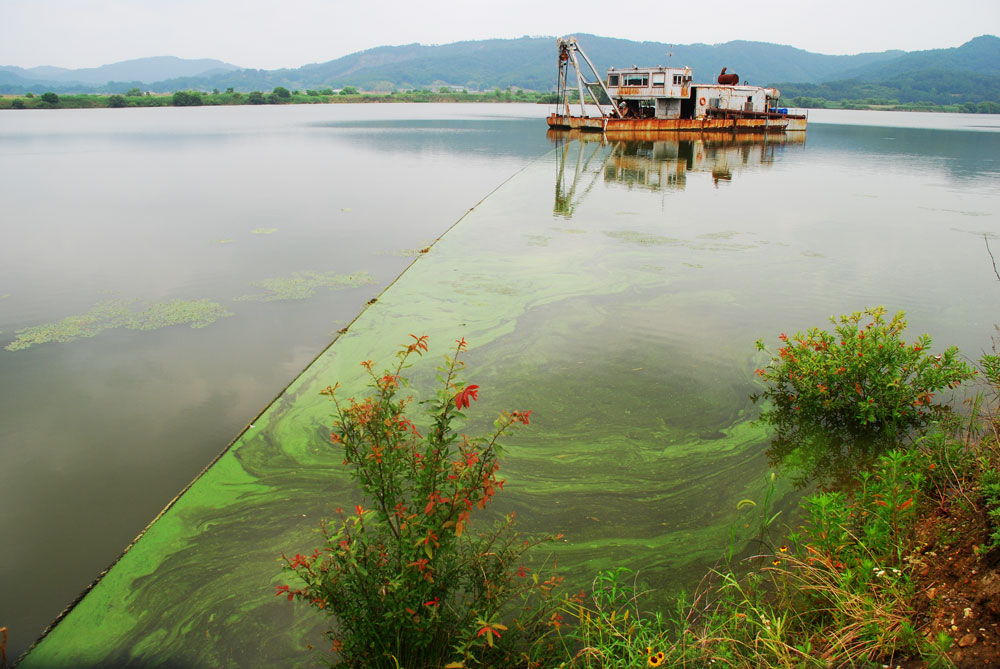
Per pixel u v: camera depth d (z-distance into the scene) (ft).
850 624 7.32
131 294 21.17
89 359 16.19
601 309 19.17
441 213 34.96
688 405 13.60
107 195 41.06
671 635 7.83
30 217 33.94
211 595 8.55
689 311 18.99
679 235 29.19
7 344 17.11
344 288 21.71
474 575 7.57
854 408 12.80
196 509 10.30
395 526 7.80
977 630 6.64
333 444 12.11
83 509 10.49
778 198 40.09
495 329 17.61
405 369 15.11
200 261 25.09
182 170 53.72
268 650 7.73
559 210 35.50
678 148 75.10
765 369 15.08
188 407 13.83
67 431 12.84
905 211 35.86
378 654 6.79
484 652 7.18
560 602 8.29
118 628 8.09
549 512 10.29
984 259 25.26
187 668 7.52
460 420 12.87
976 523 8.15
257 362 16.01
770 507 10.39
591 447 12.11
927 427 12.36
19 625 8.25
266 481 11.03
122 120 143.74
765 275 22.76
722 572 9.00
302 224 32.09
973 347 16.11
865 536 8.90
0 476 11.35
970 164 60.70
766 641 7.15
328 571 6.97
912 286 21.52
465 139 87.66
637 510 10.36
